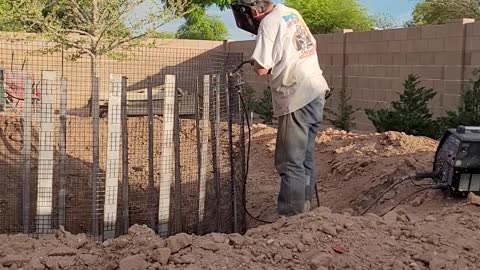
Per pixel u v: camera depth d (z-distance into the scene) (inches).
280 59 160.7
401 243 126.6
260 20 167.3
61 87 171.2
